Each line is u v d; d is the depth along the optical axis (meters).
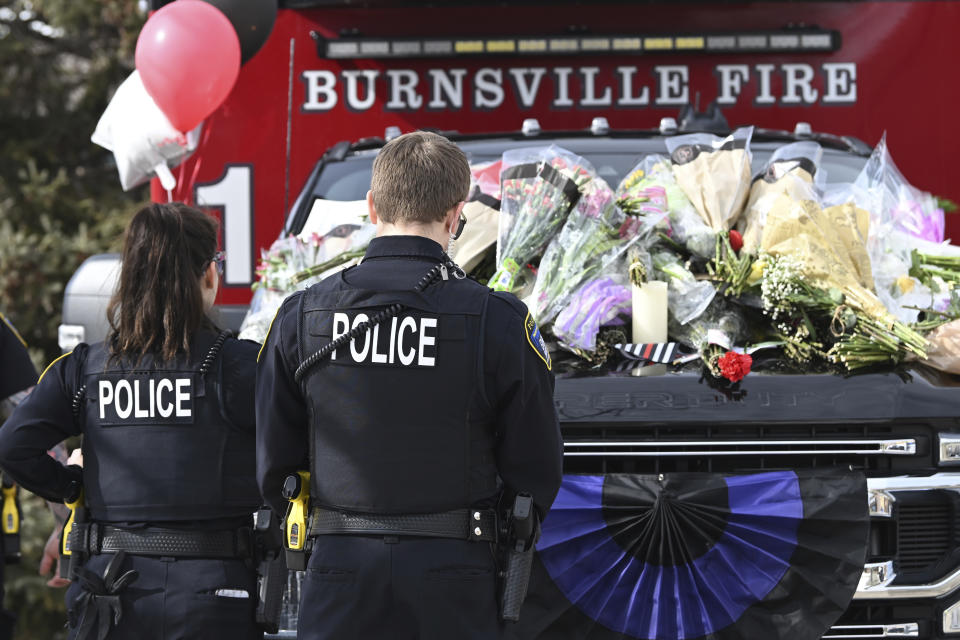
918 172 24.64
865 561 11.80
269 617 10.55
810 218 14.62
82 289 17.03
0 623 14.23
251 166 24.92
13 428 10.77
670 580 11.81
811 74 24.52
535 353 9.57
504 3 24.09
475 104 24.53
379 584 9.19
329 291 9.71
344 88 24.61
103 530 10.55
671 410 12.16
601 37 24.00
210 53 21.11
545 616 11.78
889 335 13.13
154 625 10.26
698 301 14.25
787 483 11.88
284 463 9.84
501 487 9.96
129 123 22.98
